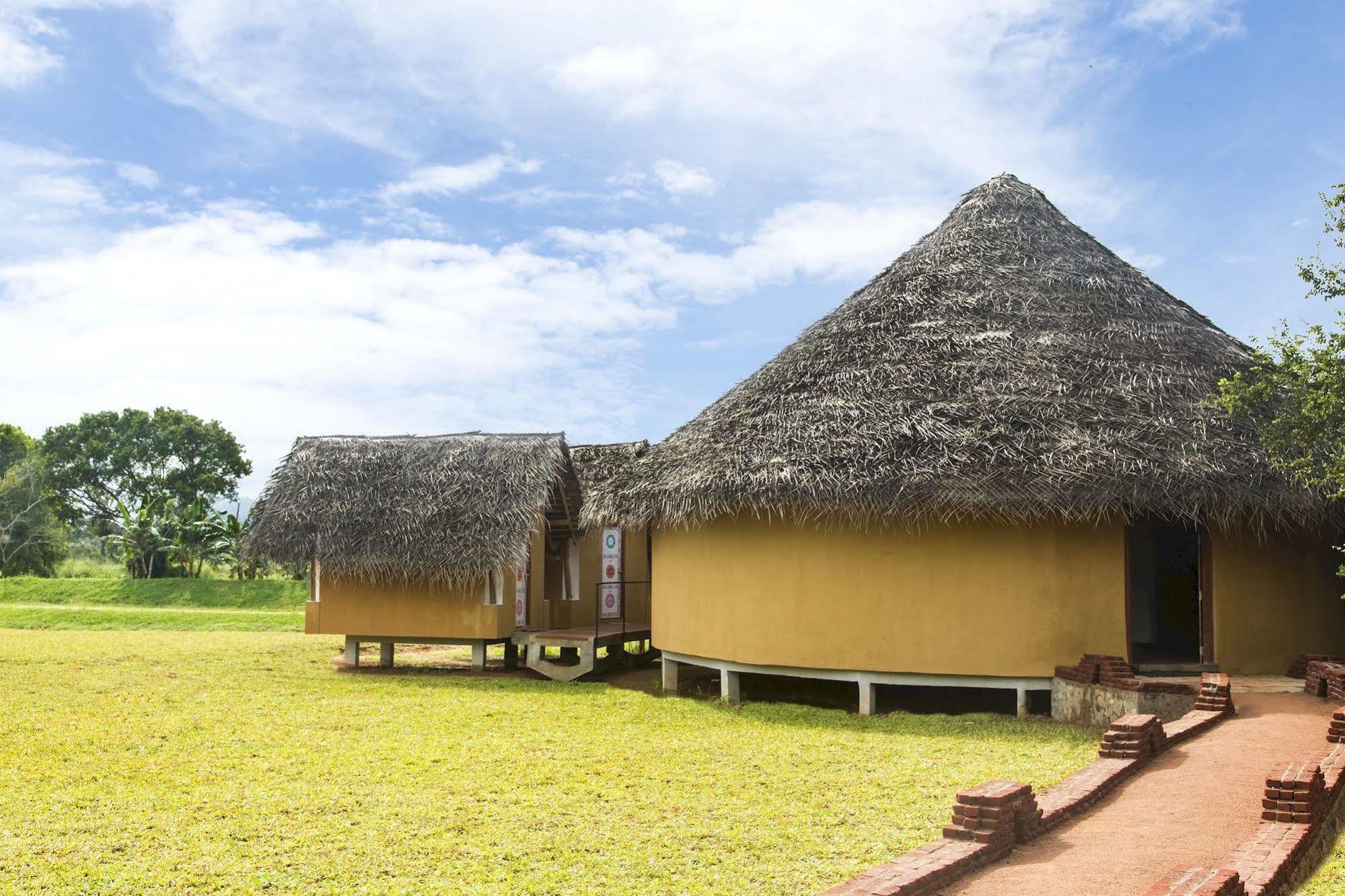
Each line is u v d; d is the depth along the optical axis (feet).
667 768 34.68
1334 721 32.12
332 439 68.39
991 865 21.50
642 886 22.97
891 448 43.80
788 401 49.03
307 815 28.73
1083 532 43.88
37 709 46.16
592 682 59.77
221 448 195.21
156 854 25.26
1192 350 48.93
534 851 25.49
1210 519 43.62
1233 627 45.01
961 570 44.68
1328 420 41.55
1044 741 38.93
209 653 71.41
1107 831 23.98
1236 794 26.61
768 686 55.21
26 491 173.78
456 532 59.93
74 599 126.11
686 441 52.80
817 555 46.93
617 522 54.49
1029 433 43.34
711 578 50.60
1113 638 43.27
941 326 50.19
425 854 25.29
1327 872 23.06
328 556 60.95
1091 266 54.03
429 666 67.10
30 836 26.58
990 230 56.59
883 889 18.53
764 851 25.31
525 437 65.98
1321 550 47.42
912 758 35.99
